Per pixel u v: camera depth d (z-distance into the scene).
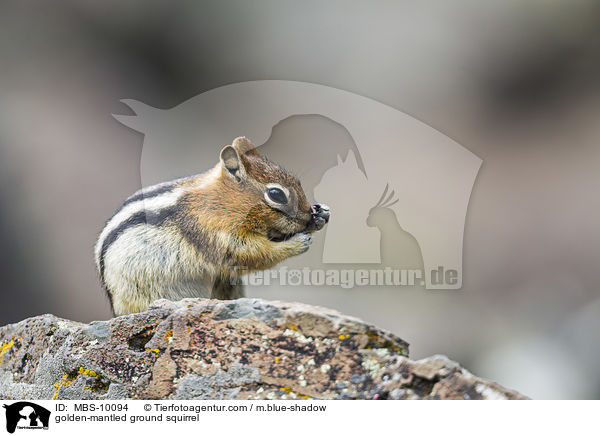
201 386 3.10
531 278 4.88
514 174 5.41
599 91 5.77
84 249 4.88
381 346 3.09
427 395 3.08
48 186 4.97
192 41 5.40
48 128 5.13
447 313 3.86
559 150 5.64
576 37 5.70
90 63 5.39
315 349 3.09
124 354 3.11
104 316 4.83
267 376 3.09
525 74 5.78
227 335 3.10
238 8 5.29
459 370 3.08
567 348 4.22
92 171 5.05
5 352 3.15
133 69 5.44
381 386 3.08
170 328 3.11
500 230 5.03
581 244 4.91
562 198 5.29
